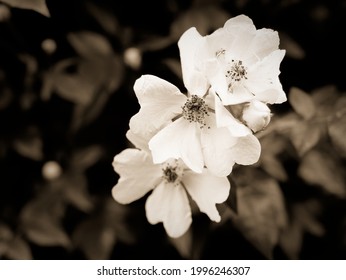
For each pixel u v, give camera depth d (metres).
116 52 0.51
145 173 0.43
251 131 0.40
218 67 0.40
